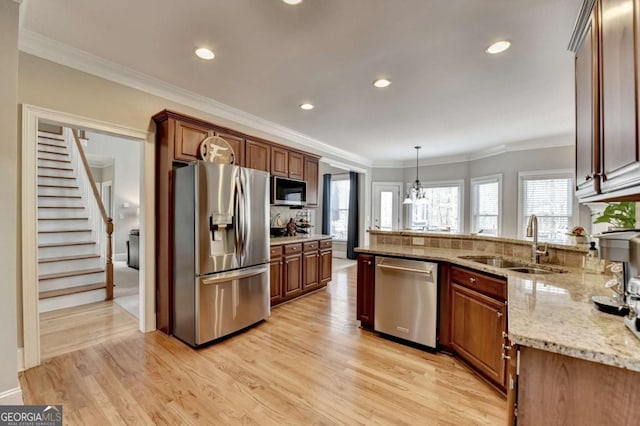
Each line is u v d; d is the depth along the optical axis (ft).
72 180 17.38
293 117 13.32
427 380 7.20
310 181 16.35
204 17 6.51
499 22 6.63
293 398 6.45
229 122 12.35
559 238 16.74
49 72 7.68
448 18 6.50
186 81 9.66
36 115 7.47
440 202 22.82
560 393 3.19
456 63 8.48
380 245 11.69
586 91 4.67
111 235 13.20
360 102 11.46
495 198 19.61
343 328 10.41
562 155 16.65
